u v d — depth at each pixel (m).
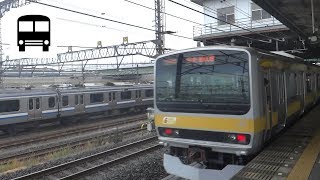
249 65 8.50
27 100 23.89
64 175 11.93
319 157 7.93
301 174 6.77
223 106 8.78
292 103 11.77
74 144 17.42
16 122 23.17
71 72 55.31
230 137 8.73
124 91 32.78
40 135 21.69
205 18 33.97
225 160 9.24
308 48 30.56
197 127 9.18
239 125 8.57
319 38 17.75
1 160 14.73
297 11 14.50
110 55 41.47
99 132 21.39
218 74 8.91
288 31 29.16
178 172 9.63
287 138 10.04
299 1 13.12
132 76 51.94
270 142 10.34
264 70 9.11
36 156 15.22
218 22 33.25
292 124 12.95
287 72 11.30
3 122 22.38
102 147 16.39
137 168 12.46
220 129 8.82
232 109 8.65
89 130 22.69
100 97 29.97
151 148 15.14
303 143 9.36
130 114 34.06
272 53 10.19
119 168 12.50
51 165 13.45
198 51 9.25
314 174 6.74
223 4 32.97
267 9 13.74
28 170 12.81
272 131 9.98
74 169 12.55
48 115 25.33
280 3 13.37
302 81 13.47
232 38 32.62
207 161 9.37
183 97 9.43
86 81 51.47
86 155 14.98
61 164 13.02
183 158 9.71
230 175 8.82
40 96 24.81
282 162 7.70
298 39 29.66
